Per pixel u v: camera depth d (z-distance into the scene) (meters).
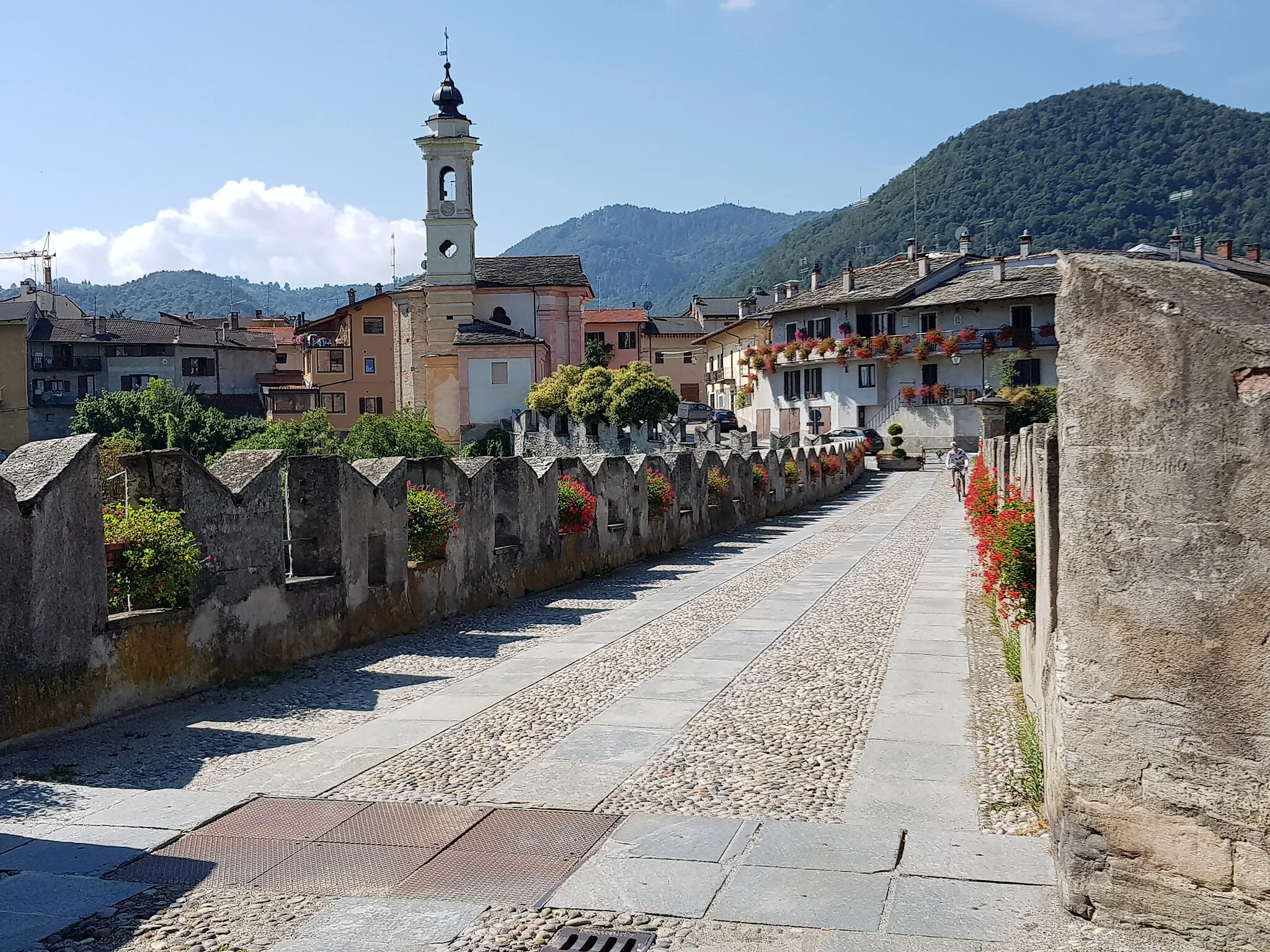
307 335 98.62
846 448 50.41
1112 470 4.88
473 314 74.19
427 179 73.50
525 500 18.11
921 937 4.98
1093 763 4.99
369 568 13.77
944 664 11.45
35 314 94.12
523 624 15.16
